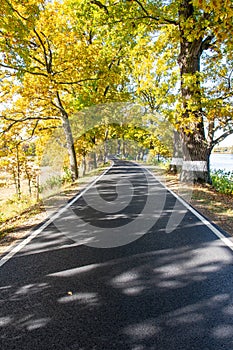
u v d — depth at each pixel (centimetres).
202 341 272
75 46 1380
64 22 1355
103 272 427
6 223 777
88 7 1304
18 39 906
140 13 1124
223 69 1087
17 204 1226
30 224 727
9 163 1388
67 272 429
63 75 1423
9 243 576
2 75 1248
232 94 1052
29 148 1535
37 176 1488
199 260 464
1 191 1762
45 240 584
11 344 272
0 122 1413
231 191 1116
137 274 419
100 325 298
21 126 1495
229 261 458
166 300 345
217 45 855
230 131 1217
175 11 1166
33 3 942
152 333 284
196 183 1281
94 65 1470
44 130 1669
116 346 267
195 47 1218
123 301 345
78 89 1598
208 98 1038
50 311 326
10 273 429
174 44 1504
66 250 522
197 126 1270
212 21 901
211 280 395
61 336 282
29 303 344
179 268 436
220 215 759
